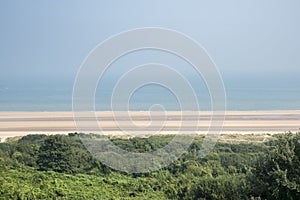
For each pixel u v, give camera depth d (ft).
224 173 61.31
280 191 43.80
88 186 59.11
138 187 59.16
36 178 60.49
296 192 43.29
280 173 43.55
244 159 66.03
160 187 59.21
